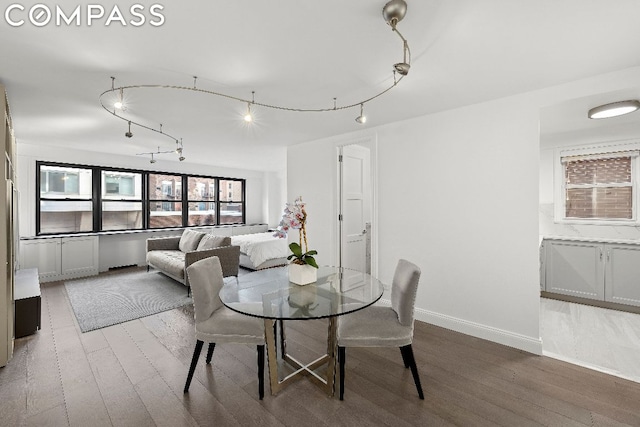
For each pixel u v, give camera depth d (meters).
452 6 1.42
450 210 2.93
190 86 2.35
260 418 1.70
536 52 1.86
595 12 1.46
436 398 1.88
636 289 3.25
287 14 1.49
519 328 2.56
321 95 2.55
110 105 2.80
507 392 1.93
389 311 2.18
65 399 1.87
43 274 4.62
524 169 2.52
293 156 4.57
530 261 2.50
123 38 1.70
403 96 2.58
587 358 2.39
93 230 5.48
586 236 3.80
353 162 4.34
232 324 1.97
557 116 2.78
